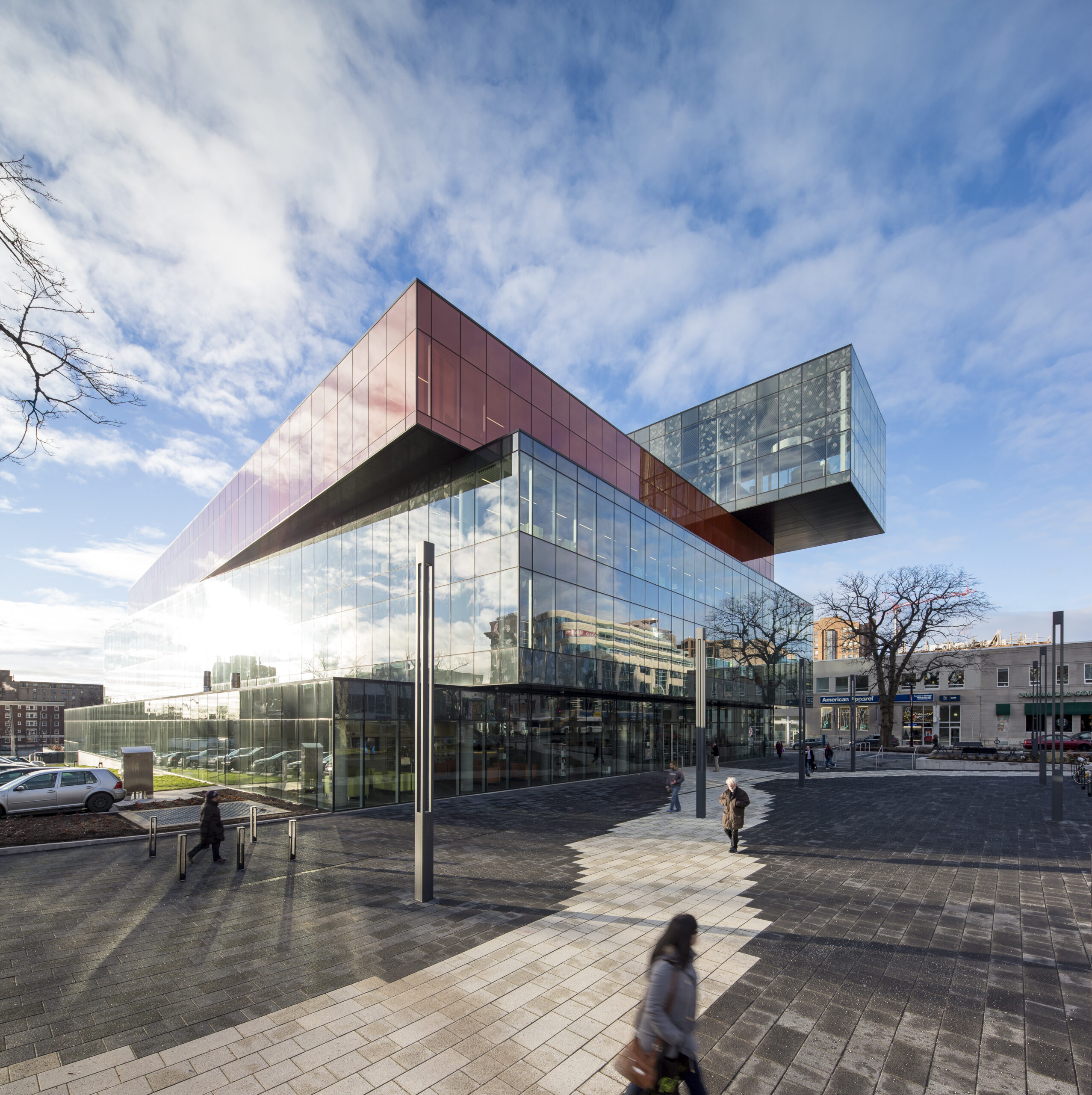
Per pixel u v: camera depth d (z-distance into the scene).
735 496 41.47
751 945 7.63
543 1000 6.14
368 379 25.11
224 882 10.34
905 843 13.84
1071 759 37.62
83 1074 4.89
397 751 20.02
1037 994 6.36
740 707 45.91
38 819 16.23
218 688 42.28
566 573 25.00
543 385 28.08
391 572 28.05
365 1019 5.74
